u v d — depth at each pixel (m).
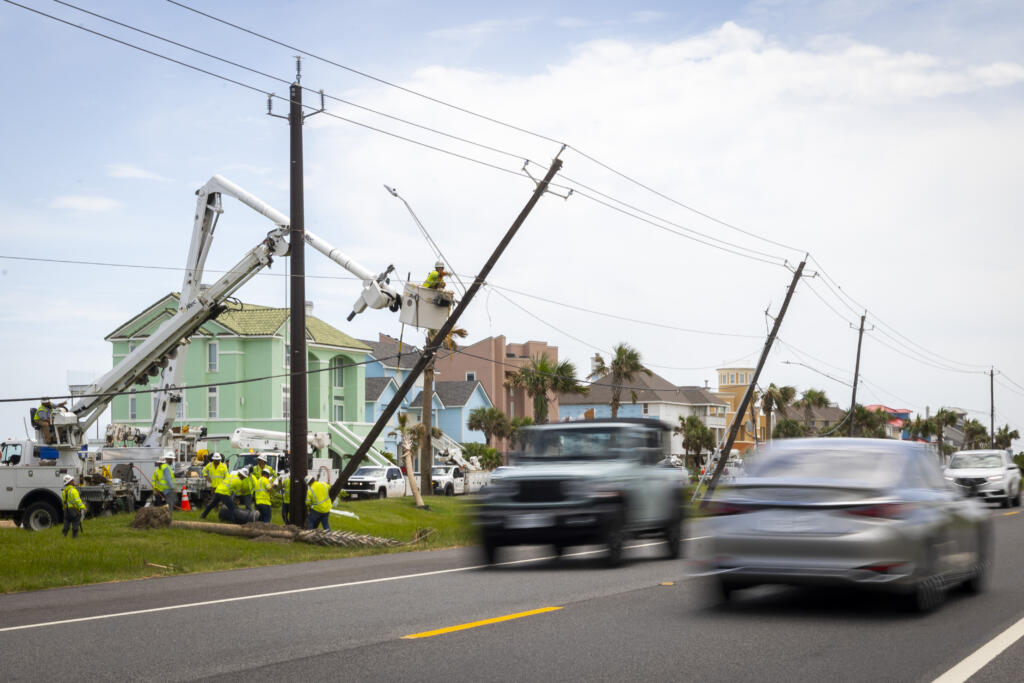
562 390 72.44
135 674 8.18
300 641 9.62
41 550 20.81
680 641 9.43
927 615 10.92
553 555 20.12
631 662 8.47
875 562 10.30
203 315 31.00
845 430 111.62
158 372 32.59
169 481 29.19
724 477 53.94
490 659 8.64
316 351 63.16
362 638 9.75
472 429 82.88
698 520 30.97
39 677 8.11
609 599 12.46
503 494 17.36
